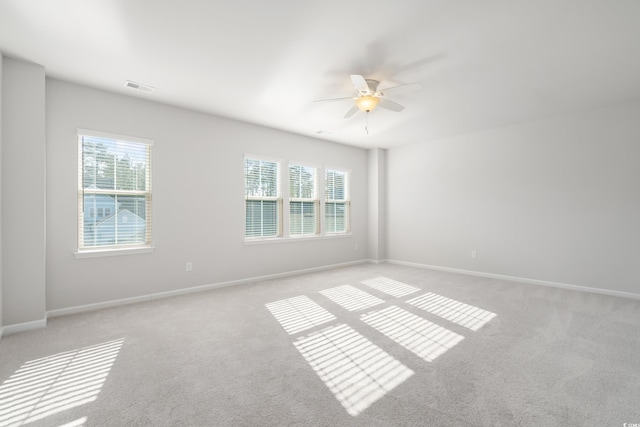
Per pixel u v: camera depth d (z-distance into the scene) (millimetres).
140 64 2932
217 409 1712
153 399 1805
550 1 2021
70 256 3314
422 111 4234
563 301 3727
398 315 3244
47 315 3176
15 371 2121
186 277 4145
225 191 4527
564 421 1600
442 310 3404
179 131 4086
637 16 2166
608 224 4047
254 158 4859
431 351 2412
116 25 2318
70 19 2236
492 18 2201
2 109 2744
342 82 3303
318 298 3889
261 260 4957
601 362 2221
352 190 6488
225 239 4527
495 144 5059
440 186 5785
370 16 2191
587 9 2096
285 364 2215
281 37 2475
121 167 3668
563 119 4387
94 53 2730
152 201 3857
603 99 3791
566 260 4371
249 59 2830
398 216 6477
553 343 2541
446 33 2398
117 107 3609
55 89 3242
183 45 2602
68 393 1866
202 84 3375
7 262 2781
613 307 3480
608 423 1583
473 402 1766
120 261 3629
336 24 2293
